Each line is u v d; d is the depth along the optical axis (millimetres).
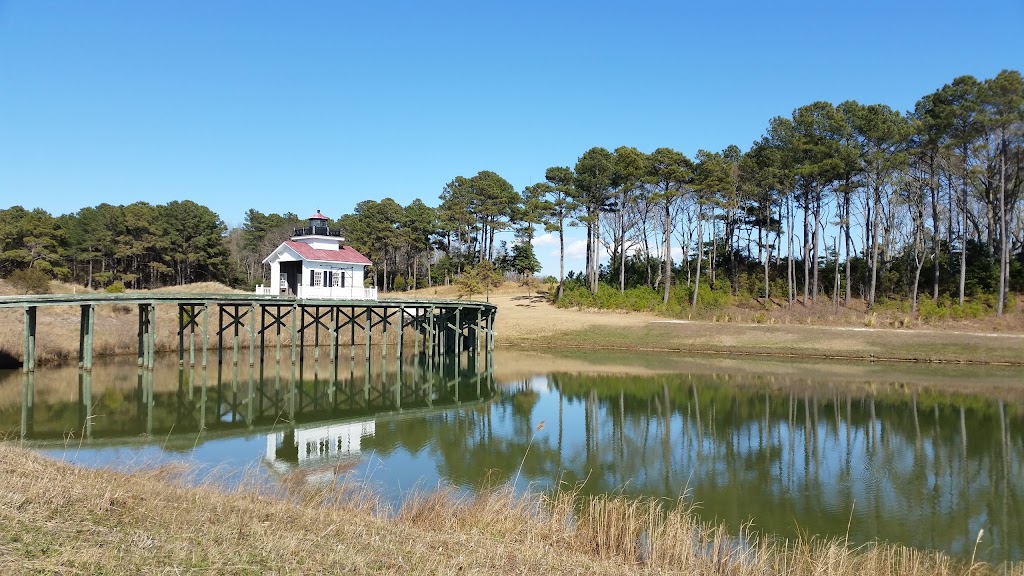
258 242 101188
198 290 55938
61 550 7086
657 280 65875
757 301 59500
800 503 14906
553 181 66562
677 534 10805
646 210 64062
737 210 65062
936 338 42781
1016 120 45844
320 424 22516
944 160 50406
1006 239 50156
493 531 10812
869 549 12109
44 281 55625
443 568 8047
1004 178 48938
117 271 79188
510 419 24188
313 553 8078
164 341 42688
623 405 27188
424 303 38781
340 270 40625
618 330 52062
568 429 22547
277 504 10773
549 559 9359
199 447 18625
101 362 36219
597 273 66250
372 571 7707
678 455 19094
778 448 19984
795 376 35031
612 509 11742
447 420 23844
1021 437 21328
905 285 55812
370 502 11953
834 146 51750
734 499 15148
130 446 18312
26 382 29094
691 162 59625
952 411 25625
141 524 8469
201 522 8859
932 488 16062
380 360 42969
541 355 45594
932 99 50469
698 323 52844
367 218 87188
